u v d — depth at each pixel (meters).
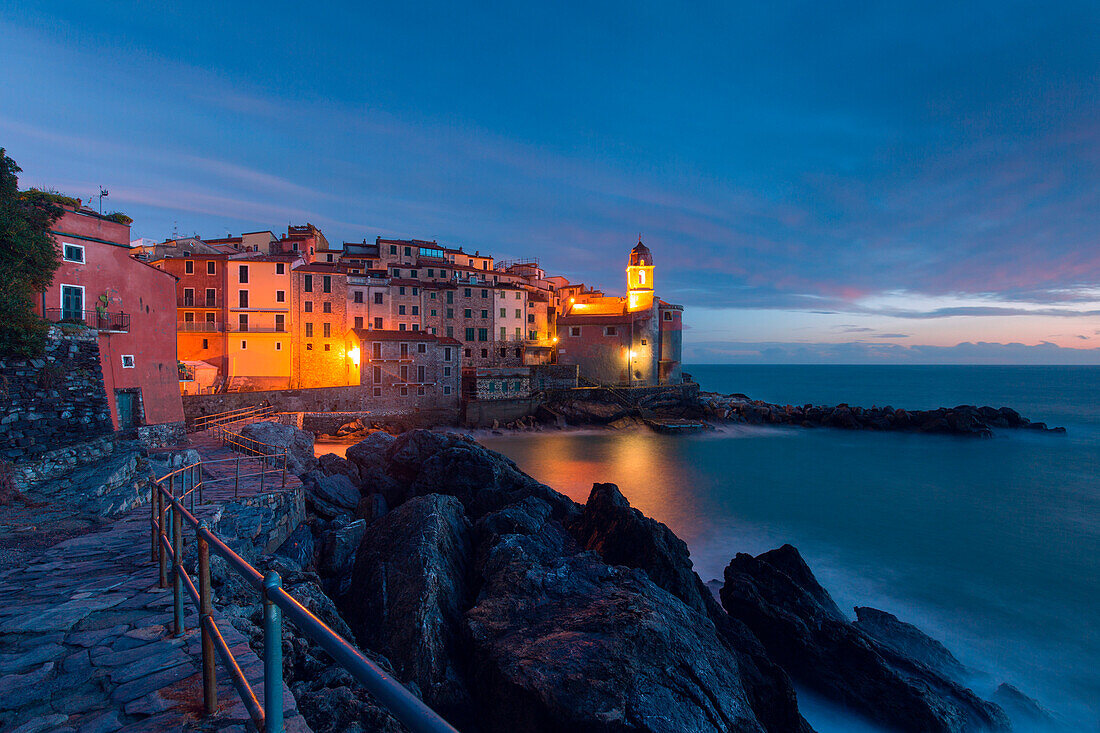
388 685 1.44
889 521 36.53
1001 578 27.45
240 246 77.69
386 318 73.06
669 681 10.72
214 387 58.28
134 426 27.53
